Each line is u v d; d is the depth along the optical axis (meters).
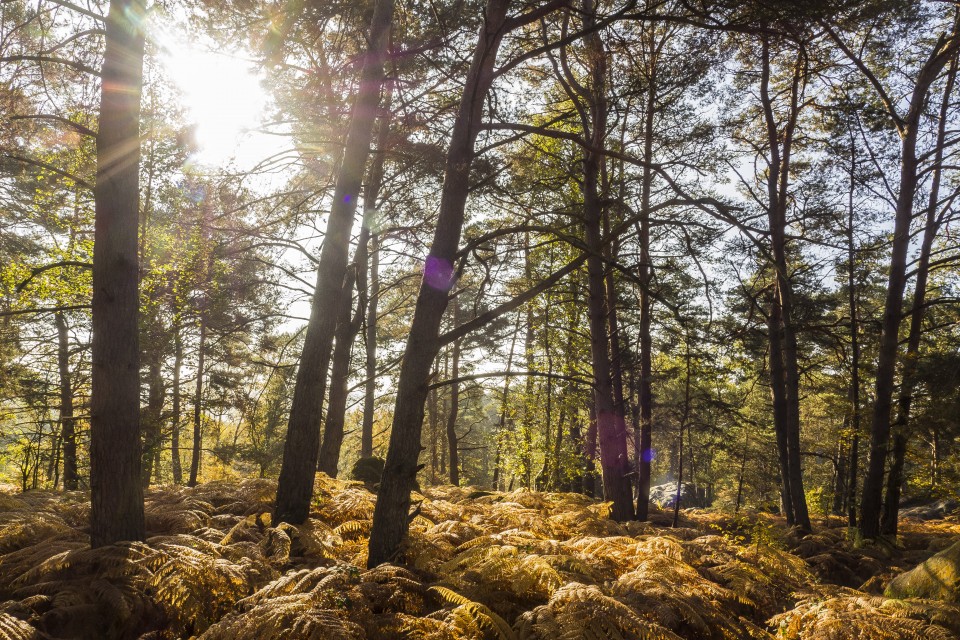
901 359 14.69
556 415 20.38
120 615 4.21
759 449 24.20
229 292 15.13
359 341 24.22
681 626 4.96
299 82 10.91
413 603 4.58
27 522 5.74
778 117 18.27
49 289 13.16
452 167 5.86
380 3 7.54
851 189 16.11
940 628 4.87
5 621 3.75
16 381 17.31
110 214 5.18
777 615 5.55
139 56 5.43
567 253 17.59
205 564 4.48
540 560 5.11
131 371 5.18
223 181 11.48
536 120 13.45
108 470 5.02
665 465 41.66
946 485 14.97
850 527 15.36
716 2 6.13
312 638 3.60
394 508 5.47
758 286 19.98
